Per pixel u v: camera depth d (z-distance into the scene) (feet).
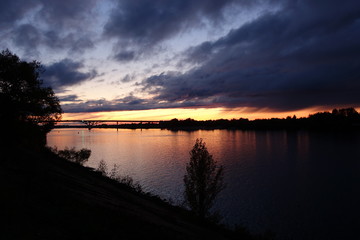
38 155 98.89
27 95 96.89
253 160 358.43
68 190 54.03
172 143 632.79
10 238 25.26
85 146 523.29
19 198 37.09
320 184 233.96
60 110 110.32
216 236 71.56
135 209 62.59
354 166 311.68
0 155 68.80
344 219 156.76
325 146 501.97
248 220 154.71
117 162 336.49
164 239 42.98
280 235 133.59
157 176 255.50
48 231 29.58
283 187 223.10
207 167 100.83
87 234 32.37
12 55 96.84
